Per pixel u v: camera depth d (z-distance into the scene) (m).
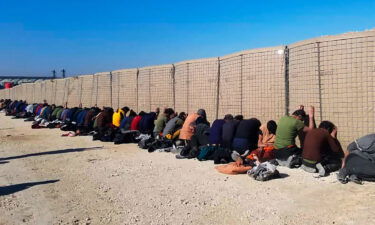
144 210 6.46
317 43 10.12
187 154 10.91
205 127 10.96
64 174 9.26
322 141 8.34
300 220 5.72
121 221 5.98
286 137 9.22
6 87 61.19
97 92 24.72
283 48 11.47
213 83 14.61
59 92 32.50
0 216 6.30
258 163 9.00
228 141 10.16
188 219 5.97
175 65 16.98
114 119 15.29
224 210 6.32
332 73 9.79
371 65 9.09
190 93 15.92
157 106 18.34
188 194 7.26
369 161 7.30
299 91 10.80
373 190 6.88
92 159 11.12
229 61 13.66
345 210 6.01
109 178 8.73
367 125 9.16
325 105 9.96
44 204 6.92
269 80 11.88
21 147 13.80
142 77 19.62
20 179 8.83
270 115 11.85
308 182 7.68
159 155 11.45
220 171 8.88
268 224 5.64
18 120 26.56
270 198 6.82
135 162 10.45
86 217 6.20
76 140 15.38
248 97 12.65
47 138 16.22
